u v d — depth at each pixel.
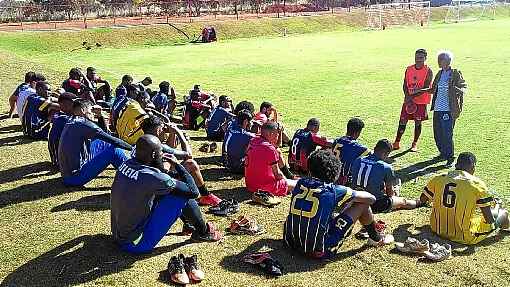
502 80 19.73
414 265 6.21
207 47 38.31
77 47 40.06
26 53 36.91
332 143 9.22
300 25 54.81
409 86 11.08
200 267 6.11
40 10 50.22
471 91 17.75
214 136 12.09
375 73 22.73
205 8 61.97
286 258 6.35
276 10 64.94
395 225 7.30
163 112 13.83
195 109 13.38
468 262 6.29
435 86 10.30
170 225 6.22
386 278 5.93
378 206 7.67
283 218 7.52
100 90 14.76
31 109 11.22
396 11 64.50
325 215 6.07
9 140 11.34
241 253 6.48
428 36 42.16
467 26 53.34
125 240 6.12
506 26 51.25
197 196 6.34
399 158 10.88
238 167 9.40
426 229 7.17
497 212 7.02
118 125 9.98
